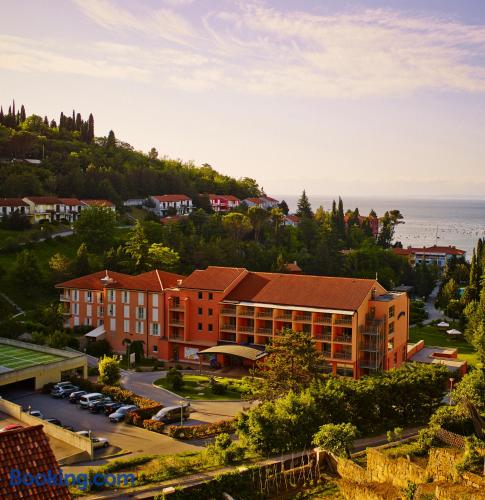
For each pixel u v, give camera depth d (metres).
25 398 74.00
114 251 140.38
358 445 55.78
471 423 52.84
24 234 150.50
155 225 161.00
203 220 182.88
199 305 94.44
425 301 178.75
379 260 184.75
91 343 99.69
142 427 63.50
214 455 47.19
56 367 78.88
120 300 100.81
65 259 130.25
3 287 122.88
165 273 104.94
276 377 64.81
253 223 187.38
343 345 85.00
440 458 41.59
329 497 42.00
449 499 34.47
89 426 63.84
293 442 49.03
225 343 91.69
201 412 69.56
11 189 176.00
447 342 117.94
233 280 94.69
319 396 55.59
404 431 60.28
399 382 61.31
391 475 41.69
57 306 106.81
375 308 87.50
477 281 138.75
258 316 89.75
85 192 199.50
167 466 45.56
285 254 173.75
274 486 43.50
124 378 84.25
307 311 85.69
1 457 24.31
